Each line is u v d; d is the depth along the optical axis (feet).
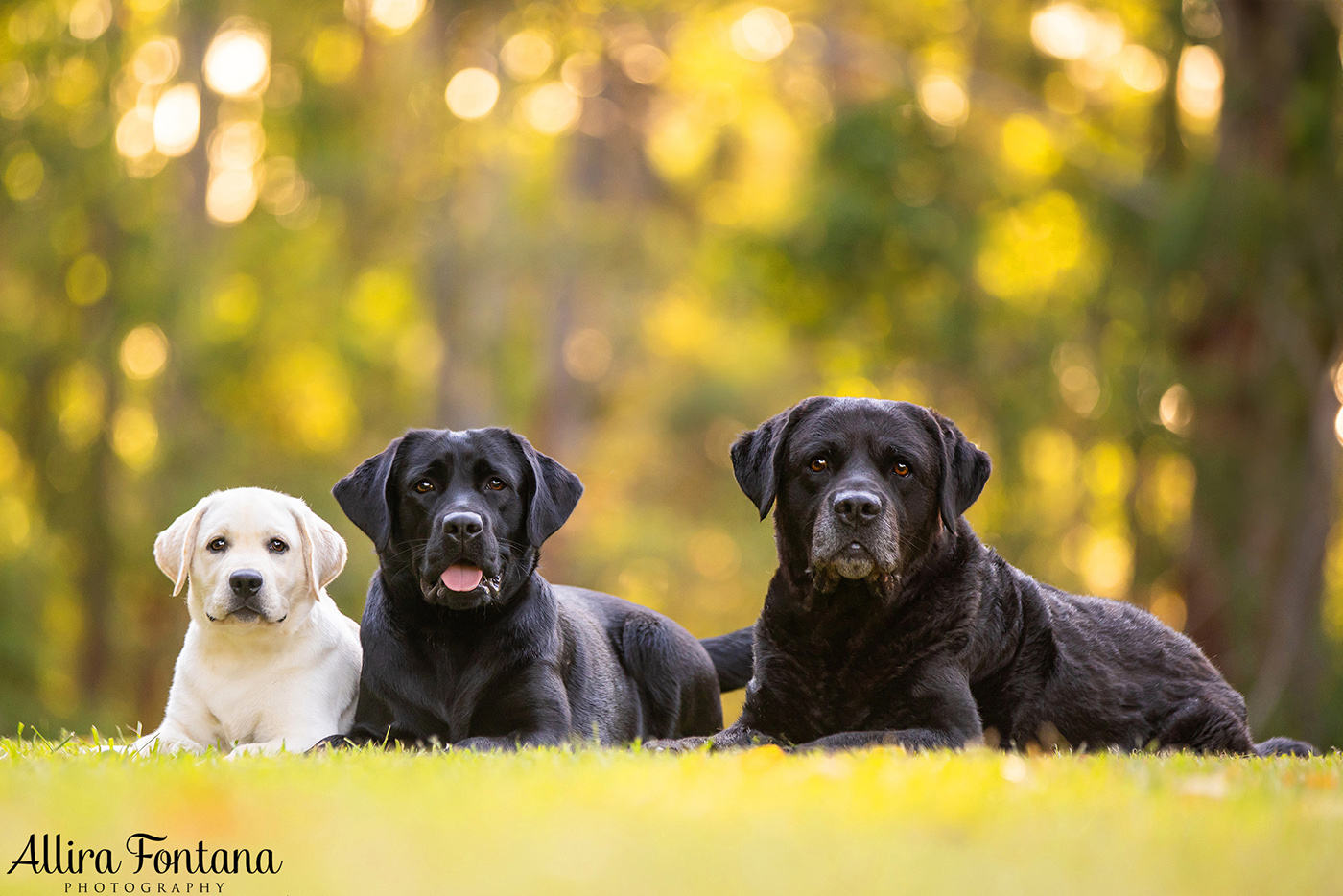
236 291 101.71
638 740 19.69
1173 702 22.75
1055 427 76.84
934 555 21.20
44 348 83.87
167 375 91.66
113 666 83.97
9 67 84.74
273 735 22.26
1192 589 63.05
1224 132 63.67
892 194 76.18
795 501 21.33
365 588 81.30
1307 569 61.05
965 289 76.28
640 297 120.26
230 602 21.79
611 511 110.83
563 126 108.99
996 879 10.73
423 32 97.55
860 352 80.38
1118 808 13.15
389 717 22.31
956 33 87.81
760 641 21.95
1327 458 62.23
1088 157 76.79
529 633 22.54
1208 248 62.23
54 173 83.51
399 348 105.81
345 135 98.99
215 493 23.26
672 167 117.50
